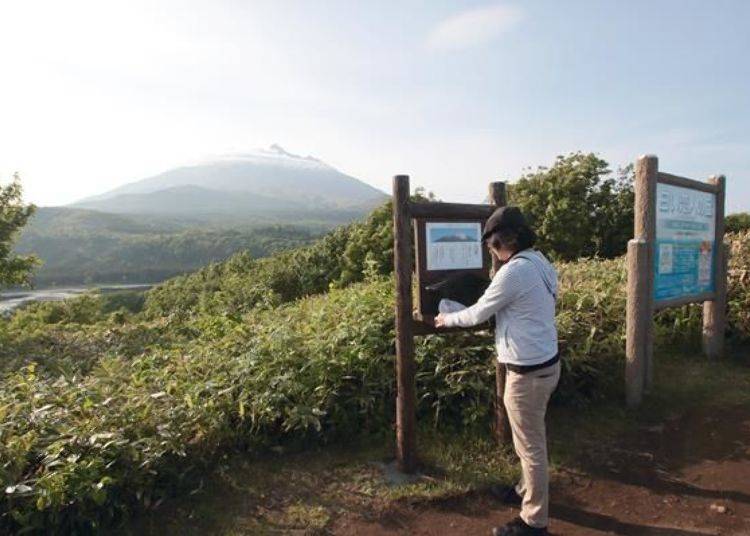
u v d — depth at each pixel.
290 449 4.19
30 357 8.21
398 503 3.51
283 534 3.22
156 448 3.51
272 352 4.68
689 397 5.14
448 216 3.77
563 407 4.94
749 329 6.62
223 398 4.18
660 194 5.20
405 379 3.76
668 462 4.02
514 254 3.12
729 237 8.68
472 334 4.82
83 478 3.13
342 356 4.54
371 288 6.44
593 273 7.52
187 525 3.30
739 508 3.41
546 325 3.02
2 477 3.02
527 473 3.07
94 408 3.84
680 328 6.75
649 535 3.17
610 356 5.19
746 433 4.42
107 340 9.38
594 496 3.61
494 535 3.13
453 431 4.39
